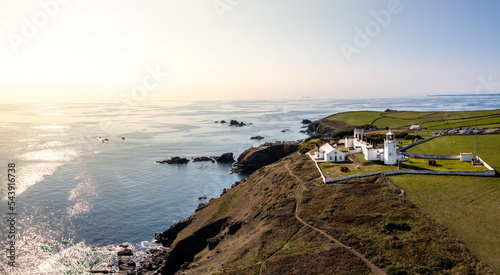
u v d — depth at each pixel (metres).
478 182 74.38
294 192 81.56
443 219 59.41
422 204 64.94
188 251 80.56
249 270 54.38
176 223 94.00
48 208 99.62
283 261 54.66
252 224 74.12
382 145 101.12
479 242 52.66
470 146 100.69
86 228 90.19
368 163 92.31
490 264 47.88
